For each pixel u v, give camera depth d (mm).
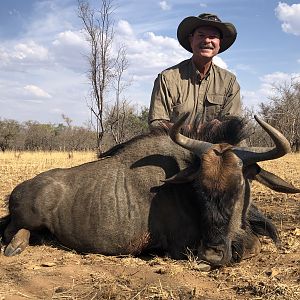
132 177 2010
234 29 2260
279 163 7906
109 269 1699
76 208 2031
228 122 1938
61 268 1699
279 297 1382
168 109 2256
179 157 1966
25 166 6844
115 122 10461
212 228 1719
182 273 1644
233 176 1710
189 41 2348
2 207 3061
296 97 15695
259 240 2047
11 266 1753
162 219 1931
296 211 2898
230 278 1595
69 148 19531
